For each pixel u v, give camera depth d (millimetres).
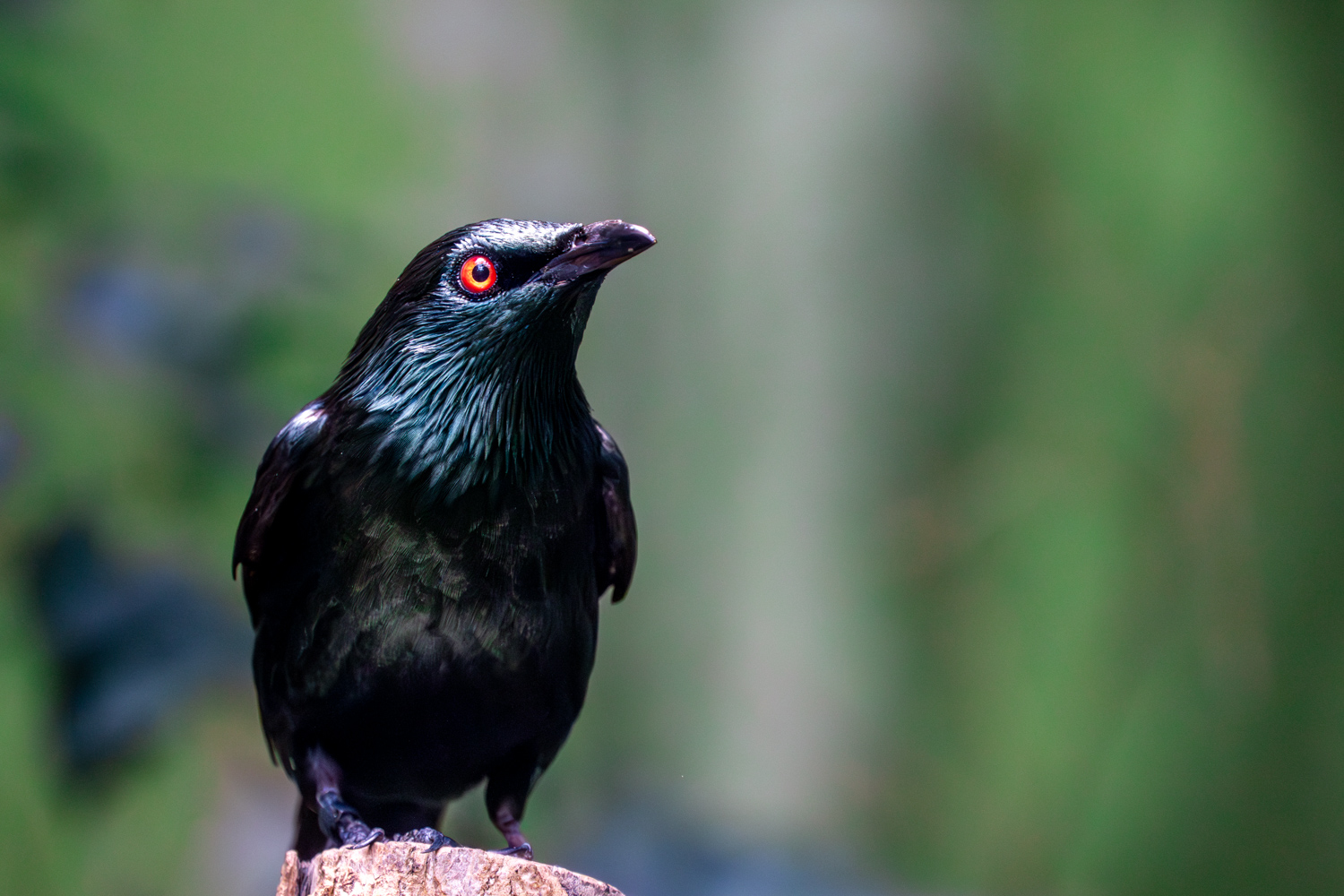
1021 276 12422
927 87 11906
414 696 6715
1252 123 13500
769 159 11844
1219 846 13477
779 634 11852
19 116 8117
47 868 9117
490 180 12898
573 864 7973
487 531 6605
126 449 7738
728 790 11750
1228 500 13289
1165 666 13297
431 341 6672
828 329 11875
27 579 7289
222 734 8266
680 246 12000
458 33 12797
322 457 6758
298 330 8008
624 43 12219
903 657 12000
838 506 11930
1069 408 12633
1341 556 13609
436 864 5312
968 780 12039
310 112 13078
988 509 12289
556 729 7094
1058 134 12445
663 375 11992
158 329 7691
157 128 12758
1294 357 13688
